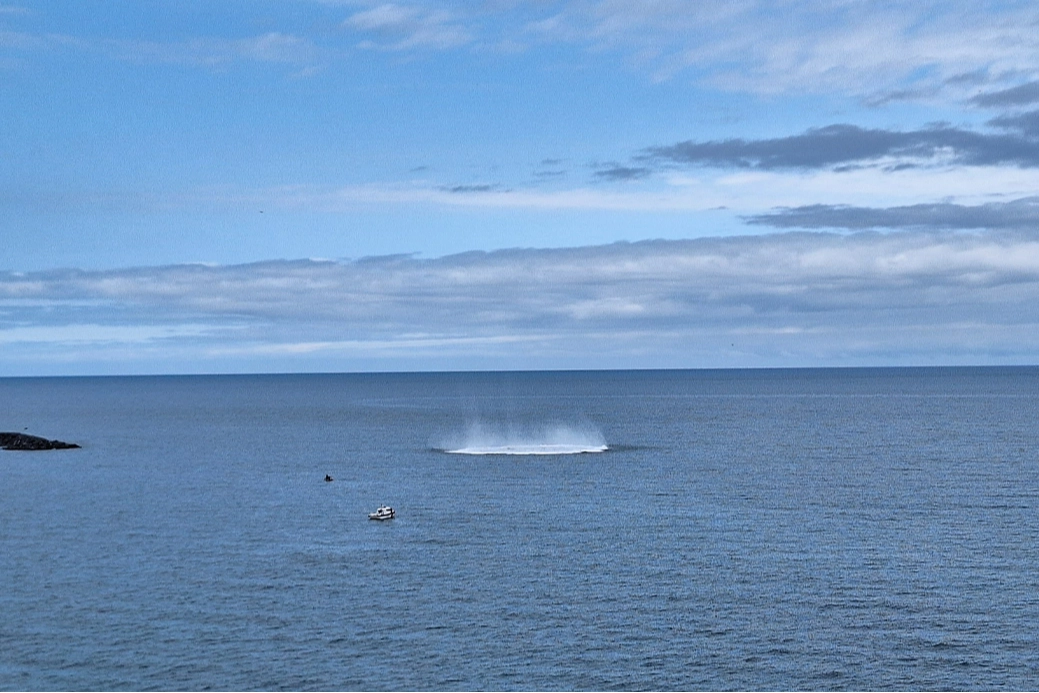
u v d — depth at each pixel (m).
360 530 127.12
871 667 76.44
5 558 111.44
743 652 79.56
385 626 86.00
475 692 72.31
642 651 80.00
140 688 73.06
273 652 79.94
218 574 103.44
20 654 79.69
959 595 93.75
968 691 72.19
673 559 108.50
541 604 91.94
